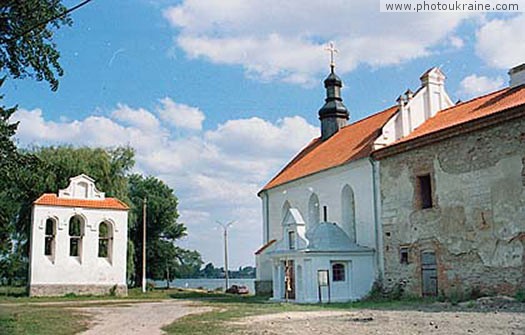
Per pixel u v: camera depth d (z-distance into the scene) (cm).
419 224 3136
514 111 2598
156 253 7638
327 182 4006
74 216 4503
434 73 3750
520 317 1895
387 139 3544
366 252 3444
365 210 3566
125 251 4622
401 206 3272
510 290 2597
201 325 1967
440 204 3006
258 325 1919
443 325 1748
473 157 2828
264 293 4716
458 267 2875
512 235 2603
